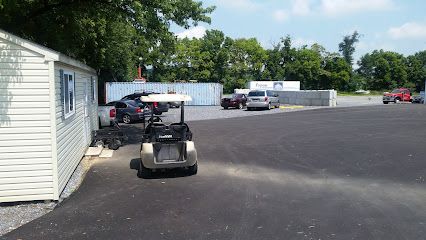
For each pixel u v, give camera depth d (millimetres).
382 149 14180
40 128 8461
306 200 8164
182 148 10461
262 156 13250
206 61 85625
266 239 6137
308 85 98562
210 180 10023
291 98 43531
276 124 23016
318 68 96375
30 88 8375
